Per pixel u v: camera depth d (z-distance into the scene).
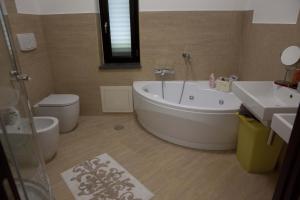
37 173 1.27
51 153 2.13
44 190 1.34
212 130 2.20
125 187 1.82
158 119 2.46
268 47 2.23
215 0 2.65
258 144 1.84
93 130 2.79
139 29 2.79
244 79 2.80
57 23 2.71
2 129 0.86
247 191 1.78
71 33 2.76
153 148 2.39
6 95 1.01
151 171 2.02
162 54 2.89
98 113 3.15
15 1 2.21
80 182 1.89
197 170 2.03
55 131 2.09
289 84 1.71
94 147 2.42
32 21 2.51
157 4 2.67
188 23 2.75
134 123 2.96
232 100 2.61
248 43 2.66
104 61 3.04
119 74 2.96
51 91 2.95
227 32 2.79
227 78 2.84
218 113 2.11
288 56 1.84
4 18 1.07
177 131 2.36
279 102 1.75
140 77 2.98
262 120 1.42
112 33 2.93
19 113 1.11
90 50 2.84
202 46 2.85
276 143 1.84
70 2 2.63
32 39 2.45
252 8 2.52
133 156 2.25
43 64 2.74
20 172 0.98
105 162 2.15
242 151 2.05
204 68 2.96
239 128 2.10
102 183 1.87
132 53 3.01
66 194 1.76
